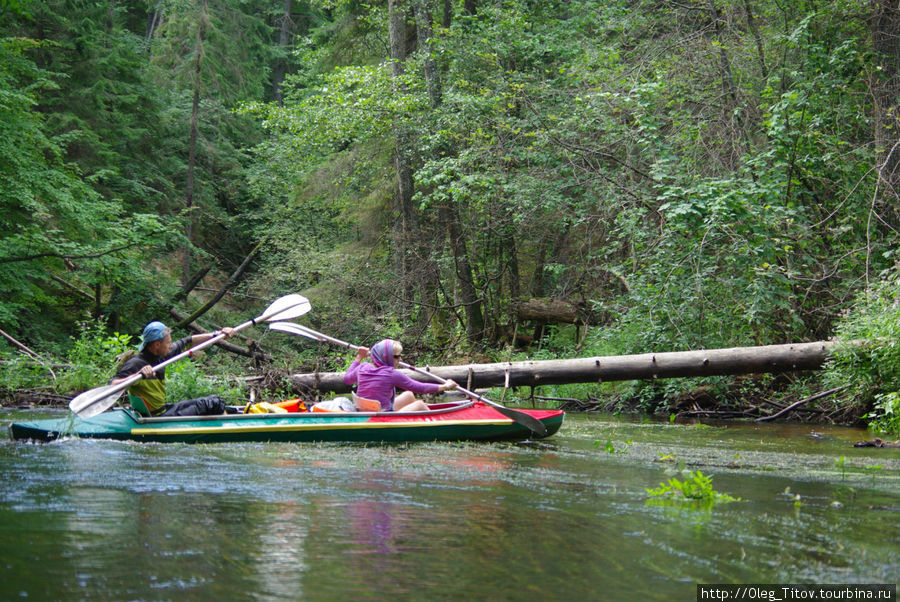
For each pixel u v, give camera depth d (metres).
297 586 3.28
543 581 3.38
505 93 15.36
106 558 3.60
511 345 17.41
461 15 18.30
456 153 17.62
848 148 12.73
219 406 8.16
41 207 16.52
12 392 12.70
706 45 13.85
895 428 9.34
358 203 21.19
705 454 7.56
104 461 6.21
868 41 13.26
